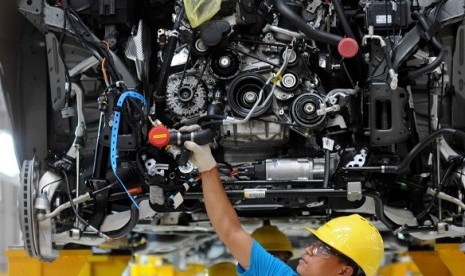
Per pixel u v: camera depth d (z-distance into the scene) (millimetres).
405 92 4844
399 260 8406
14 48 5855
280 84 4852
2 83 5773
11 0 5758
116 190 5203
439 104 5207
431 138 4859
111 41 5047
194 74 4926
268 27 4891
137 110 4859
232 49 4910
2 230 11570
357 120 5023
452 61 5539
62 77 5363
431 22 4926
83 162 5445
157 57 5254
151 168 4957
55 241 5246
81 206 5234
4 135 7250
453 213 5309
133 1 5105
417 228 5227
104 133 4938
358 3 5215
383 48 4844
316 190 4906
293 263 6004
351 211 5301
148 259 8492
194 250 7852
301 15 4875
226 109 4914
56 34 5301
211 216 4473
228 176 5027
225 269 6496
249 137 4977
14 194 11641
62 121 5633
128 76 5000
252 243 4336
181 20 4871
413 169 5219
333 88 5137
